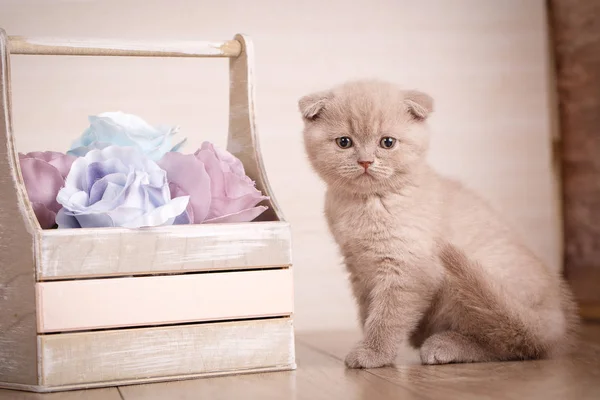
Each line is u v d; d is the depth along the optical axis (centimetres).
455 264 134
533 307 138
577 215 180
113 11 168
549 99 189
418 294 137
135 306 122
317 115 141
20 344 121
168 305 124
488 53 186
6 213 121
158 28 170
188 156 129
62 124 167
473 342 137
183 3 171
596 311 173
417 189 139
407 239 136
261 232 127
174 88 171
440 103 184
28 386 120
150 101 171
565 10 179
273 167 175
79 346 121
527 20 188
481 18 186
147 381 123
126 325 122
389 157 137
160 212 124
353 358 133
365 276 140
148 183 126
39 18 165
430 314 140
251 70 136
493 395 117
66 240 120
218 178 130
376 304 137
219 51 135
